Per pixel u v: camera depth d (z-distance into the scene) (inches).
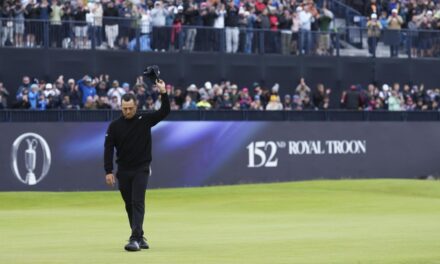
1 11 3986.2
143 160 1550.2
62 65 4060.0
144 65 4215.1
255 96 4266.7
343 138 4384.8
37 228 2198.6
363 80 4645.7
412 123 4542.3
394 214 2753.4
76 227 2235.5
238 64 4402.1
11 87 3983.8
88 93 3934.5
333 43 4594.0
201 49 4335.6
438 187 3799.2
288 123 4274.1
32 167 3782.0
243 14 4426.7
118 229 2162.9
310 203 3260.3
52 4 4050.2
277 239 1800.0
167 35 4274.1
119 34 4170.8
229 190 3713.1
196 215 2773.1
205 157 4101.9
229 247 1627.7
